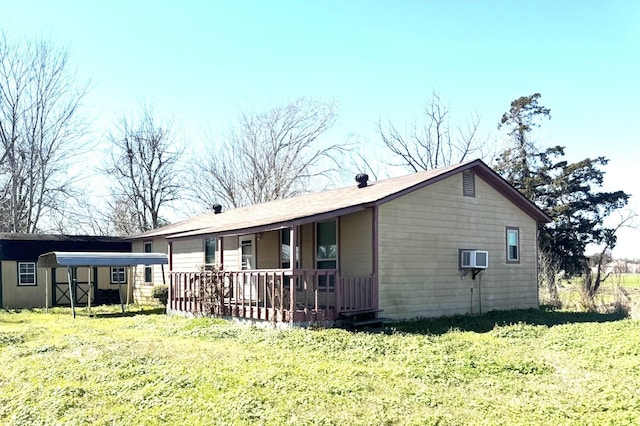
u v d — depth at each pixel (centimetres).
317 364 871
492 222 1702
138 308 2181
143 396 698
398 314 1422
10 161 3145
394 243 1430
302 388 727
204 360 903
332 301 1468
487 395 705
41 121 3253
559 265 2934
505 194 1748
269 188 3709
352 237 1454
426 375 802
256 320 1326
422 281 1488
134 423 603
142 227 3806
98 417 625
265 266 1755
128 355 954
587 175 3169
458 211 1602
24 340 1217
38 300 2367
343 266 1476
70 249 2470
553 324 1412
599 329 1217
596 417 607
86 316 1852
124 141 3762
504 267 1728
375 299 1366
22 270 2341
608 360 905
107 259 1850
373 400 677
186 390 724
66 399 686
